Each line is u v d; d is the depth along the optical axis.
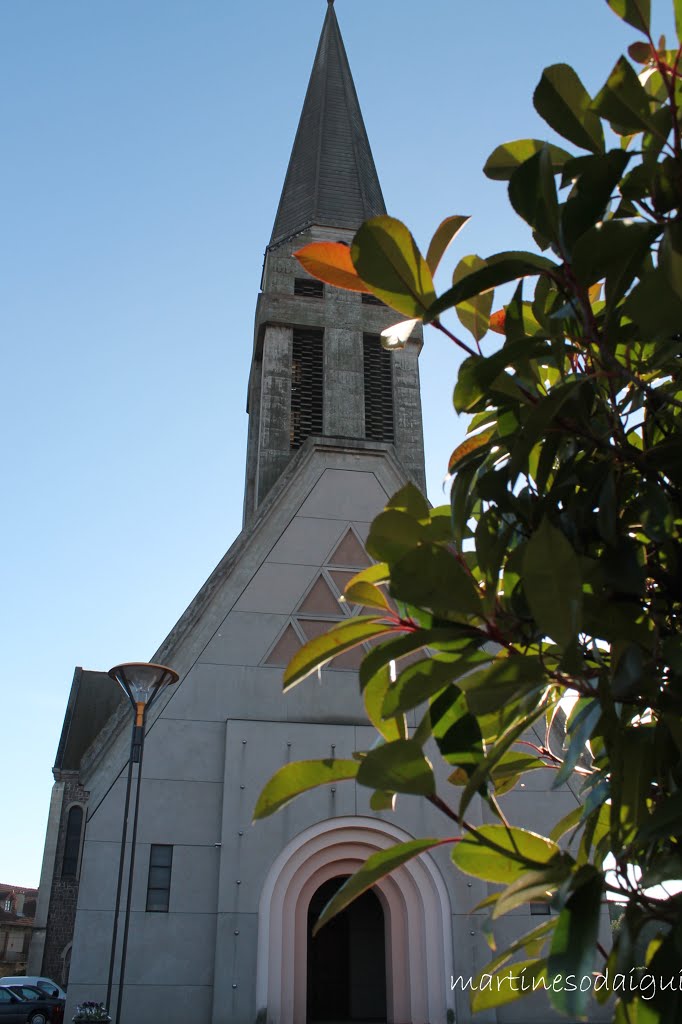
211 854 18.12
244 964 17.17
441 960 17.80
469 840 2.82
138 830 18.11
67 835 47.66
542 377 3.87
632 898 2.52
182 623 20.33
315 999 24.14
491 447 3.39
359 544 22.34
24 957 77.69
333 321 29.55
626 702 2.92
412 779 2.59
